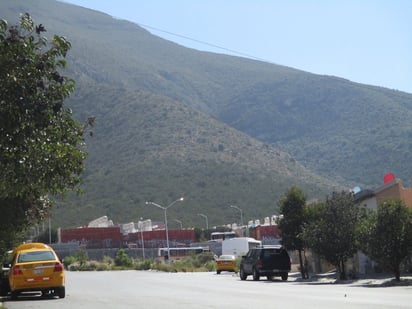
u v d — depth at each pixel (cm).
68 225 10681
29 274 2281
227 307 1778
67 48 1102
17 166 1130
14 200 2289
